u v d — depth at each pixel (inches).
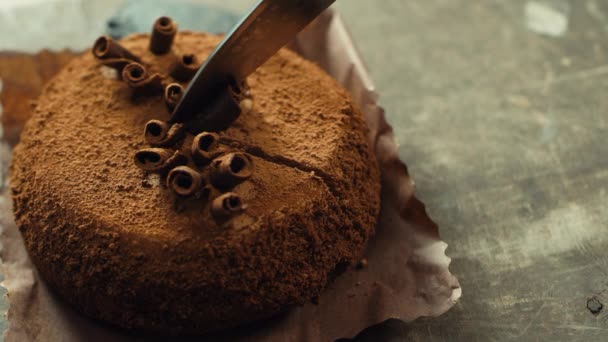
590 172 27.4
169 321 23.0
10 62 27.6
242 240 22.6
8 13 31.7
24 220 24.1
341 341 24.0
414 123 28.8
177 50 25.9
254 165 23.5
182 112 23.7
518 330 24.3
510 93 29.6
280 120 24.5
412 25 32.0
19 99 27.4
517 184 27.1
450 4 32.7
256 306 23.1
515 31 31.7
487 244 25.8
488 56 30.8
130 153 23.8
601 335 24.2
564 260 25.5
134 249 22.6
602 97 29.4
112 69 25.4
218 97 23.5
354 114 25.1
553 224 26.2
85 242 22.9
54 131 24.5
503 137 28.3
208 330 23.4
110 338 23.5
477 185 27.1
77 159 23.8
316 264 23.5
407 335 24.1
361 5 32.7
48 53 27.8
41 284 24.3
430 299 24.0
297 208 23.1
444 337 24.1
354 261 24.5
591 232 26.0
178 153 23.0
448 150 28.0
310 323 23.9
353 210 24.1
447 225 26.2
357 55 27.4
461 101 29.4
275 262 23.0
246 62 23.3
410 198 25.2
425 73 30.3
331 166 23.8
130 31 29.3
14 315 23.7
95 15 31.8
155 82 24.7
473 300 24.7
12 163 25.3
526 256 25.6
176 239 22.5
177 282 22.6
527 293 24.9
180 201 22.9
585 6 32.3
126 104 24.8
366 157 25.0
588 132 28.4
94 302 23.2
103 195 23.2
